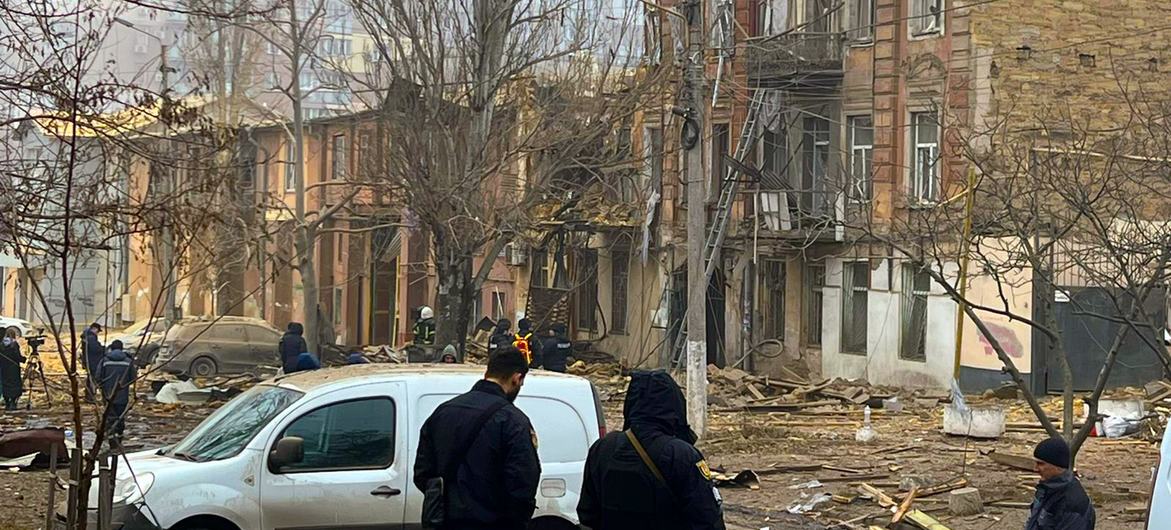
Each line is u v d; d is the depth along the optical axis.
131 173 11.17
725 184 37.00
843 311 36.91
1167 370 13.55
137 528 10.09
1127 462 20.53
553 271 46.69
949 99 33.91
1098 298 32.03
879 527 15.12
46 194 10.60
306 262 36.91
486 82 33.00
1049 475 9.32
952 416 23.77
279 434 10.52
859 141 36.62
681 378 35.22
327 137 51.09
